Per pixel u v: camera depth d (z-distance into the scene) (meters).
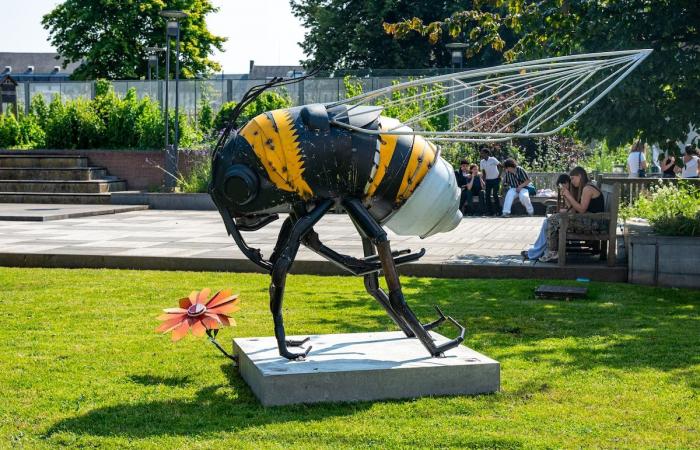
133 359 7.00
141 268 12.34
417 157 6.06
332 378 5.76
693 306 9.37
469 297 9.91
